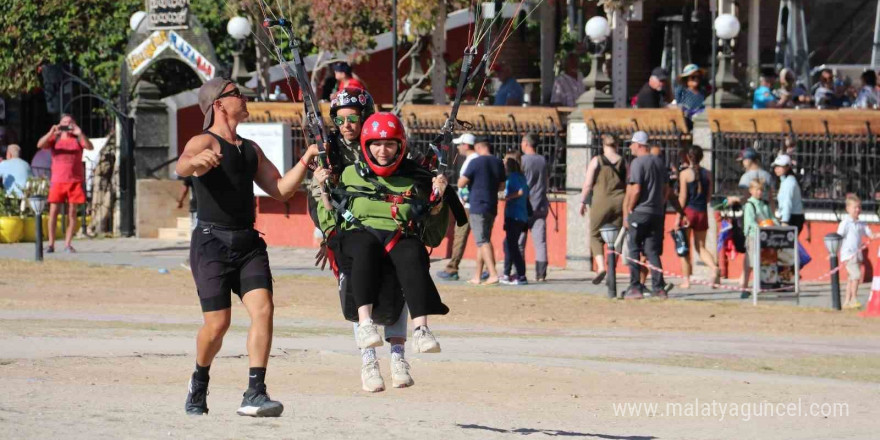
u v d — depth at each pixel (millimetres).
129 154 59938
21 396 19703
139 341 28656
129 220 59906
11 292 40062
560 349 29406
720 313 36781
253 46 65500
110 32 67750
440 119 49500
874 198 43438
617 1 51375
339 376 24859
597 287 42562
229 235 17266
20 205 58281
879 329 34094
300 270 47156
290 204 55094
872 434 19406
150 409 18531
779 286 38938
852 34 59656
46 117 74875
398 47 64562
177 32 59500
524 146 44062
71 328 30953
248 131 53156
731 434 19172
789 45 56750
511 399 22438
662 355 28703
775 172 41531
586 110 46938
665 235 45688
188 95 61406
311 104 17672
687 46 62438
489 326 34281
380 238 17328
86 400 19547
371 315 17641
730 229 41844
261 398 17406
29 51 67875
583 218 47406
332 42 53750
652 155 39188
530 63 64750
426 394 22844
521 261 43188
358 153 17766
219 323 17391
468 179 42875
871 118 43188
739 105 46625
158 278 44594
